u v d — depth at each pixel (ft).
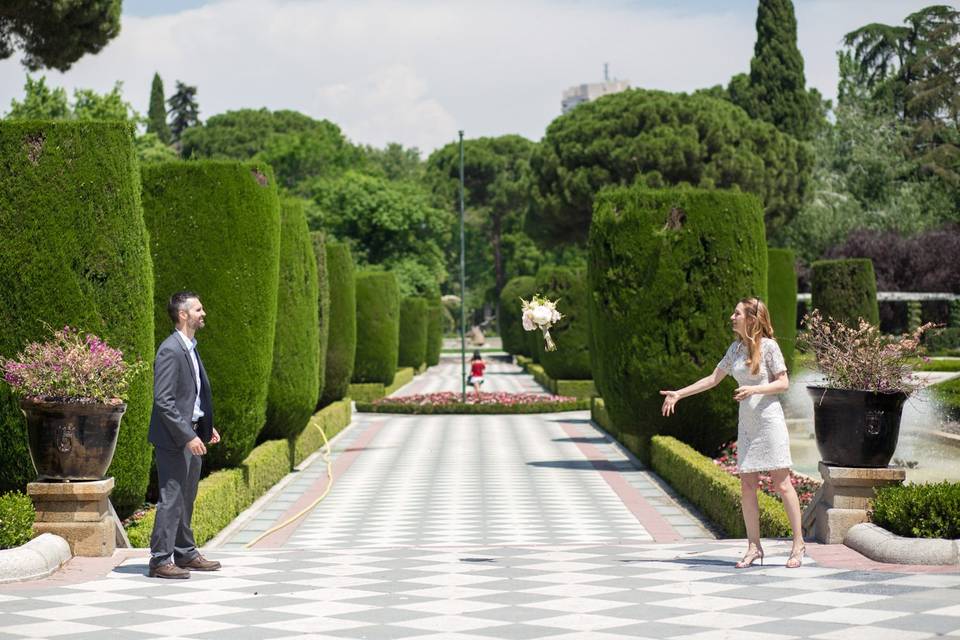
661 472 62.49
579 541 43.29
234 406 51.49
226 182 52.11
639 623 22.31
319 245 84.12
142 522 37.09
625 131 188.65
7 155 37.70
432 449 81.10
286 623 22.79
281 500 56.13
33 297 37.50
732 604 23.97
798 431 82.69
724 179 181.27
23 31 81.97
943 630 20.94
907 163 204.23
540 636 21.35
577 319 135.13
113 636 21.72
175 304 28.76
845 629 21.27
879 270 186.39
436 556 32.01
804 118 211.00
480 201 352.08
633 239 62.90
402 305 185.06
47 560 28.30
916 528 29.32
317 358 69.46
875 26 229.25
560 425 101.24
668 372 62.54
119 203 38.60
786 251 88.63
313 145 250.98
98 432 30.30
